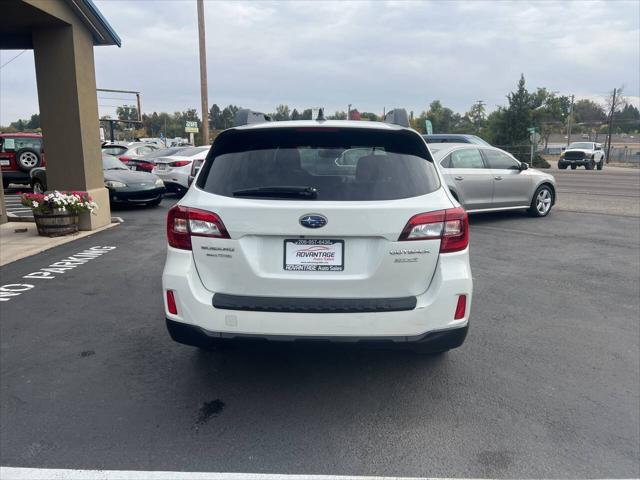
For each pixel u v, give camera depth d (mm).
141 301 5438
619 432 3025
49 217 8984
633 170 38781
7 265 7008
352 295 2973
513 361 3980
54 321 4836
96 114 10039
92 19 9461
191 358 4031
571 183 22047
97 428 3043
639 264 7074
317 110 3902
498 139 43219
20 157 16016
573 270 6734
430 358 4027
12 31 9234
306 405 3320
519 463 2734
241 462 2730
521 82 42281
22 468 2672
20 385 3576
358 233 2898
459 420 3146
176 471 2656
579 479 2607
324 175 3084
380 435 2986
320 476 2627
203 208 3002
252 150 3225
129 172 13281
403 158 3191
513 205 10797
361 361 3969
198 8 21984
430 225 2965
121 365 3900
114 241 8656
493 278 6340
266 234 2920
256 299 2979
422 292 3020
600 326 4738
